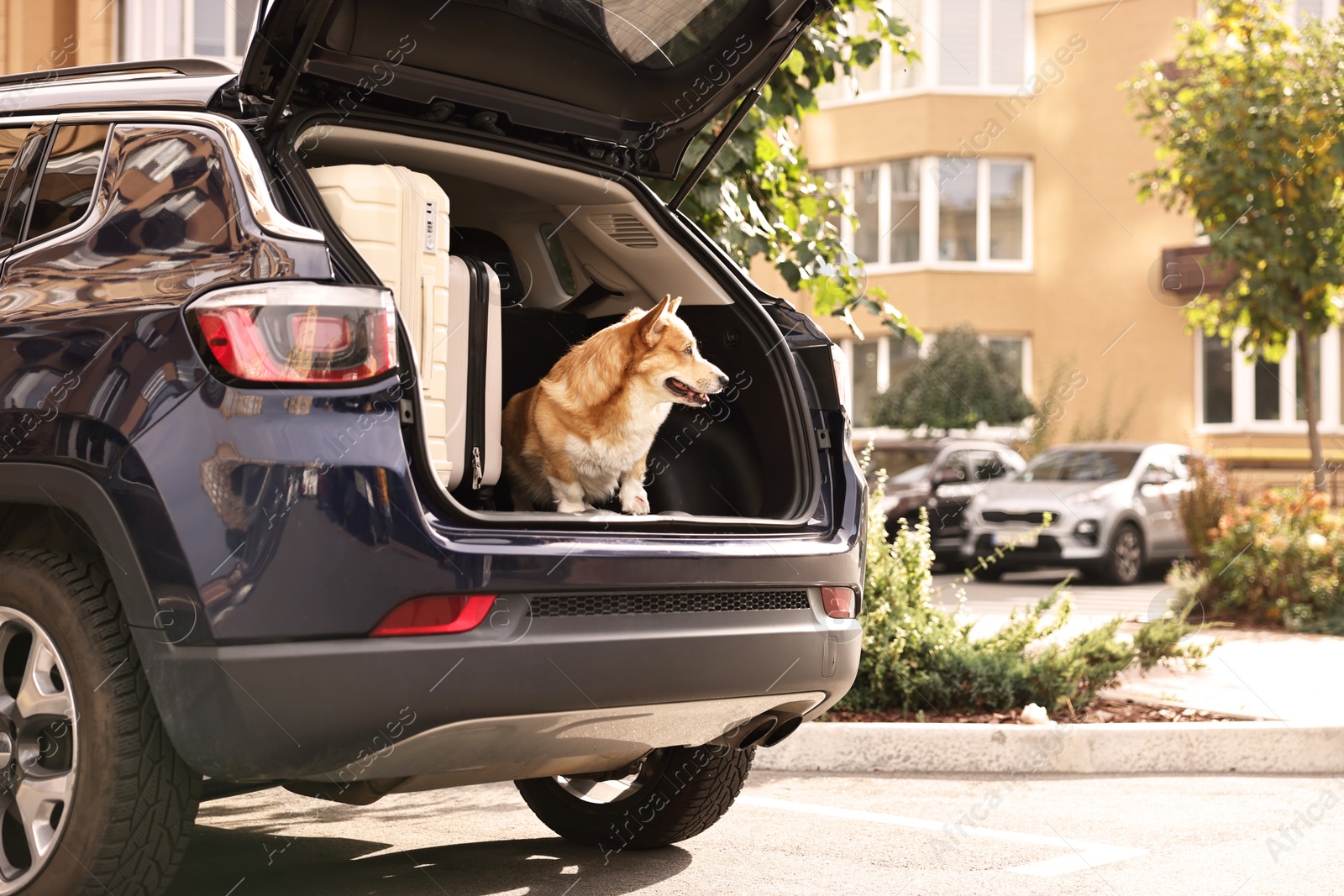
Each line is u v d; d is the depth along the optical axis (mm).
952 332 22375
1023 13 22969
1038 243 23078
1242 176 12703
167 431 2537
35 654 2797
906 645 6004
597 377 3895
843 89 23984
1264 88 12891
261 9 2820
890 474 16109
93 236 2896
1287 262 12617
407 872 3611
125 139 2992
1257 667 7496
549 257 4297
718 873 3637
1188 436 21953
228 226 2707
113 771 2641
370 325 2609
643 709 2861
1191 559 12258
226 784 4605
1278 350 13570
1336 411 21703
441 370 3188
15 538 3012
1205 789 4855
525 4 3262
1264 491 11086
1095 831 4180
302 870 3619
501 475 4184
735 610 3061
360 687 2479
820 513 3504
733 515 3818
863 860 3803
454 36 3229
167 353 2588
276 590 2447
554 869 3664
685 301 3994
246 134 2844
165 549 2498
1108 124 22344
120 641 2686
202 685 2465
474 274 3365
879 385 23703
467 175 3719
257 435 2490
